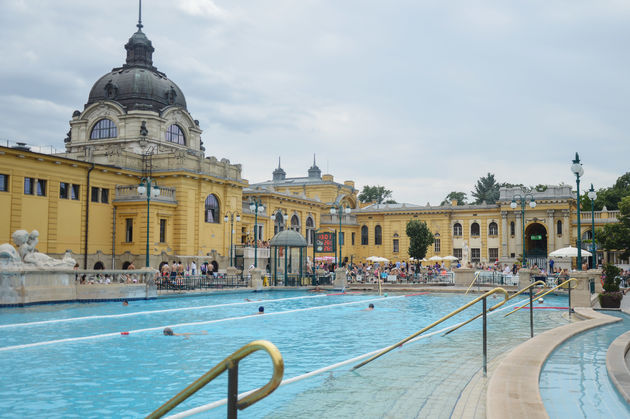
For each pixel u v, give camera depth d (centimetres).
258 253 5378
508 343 1427
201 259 4941
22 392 929
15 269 2353
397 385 915
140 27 5816
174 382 1005
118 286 2811
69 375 1061
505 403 693
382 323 1989
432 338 1552
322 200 8750
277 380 394
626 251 5869
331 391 883
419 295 3691
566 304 2858
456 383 920
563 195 6862
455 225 7738
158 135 5362
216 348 1394
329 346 1430
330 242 4688
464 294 3750
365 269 5766
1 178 3884
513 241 7162
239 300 3108
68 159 4278
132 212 4631
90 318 2053
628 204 5862
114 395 909
